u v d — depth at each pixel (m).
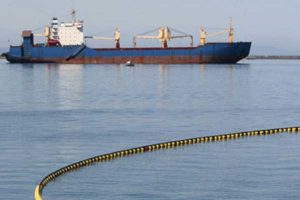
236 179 105.75
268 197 95.50
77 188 100.38
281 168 113.88
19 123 178.62
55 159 122.56
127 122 180.38
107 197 95.50
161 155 128.62
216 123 179.38
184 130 164.38
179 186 101.50
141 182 104.19
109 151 131.75
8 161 120.19
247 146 139.75
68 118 190.62
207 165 117.50
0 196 95.19
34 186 100.81
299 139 150.62
